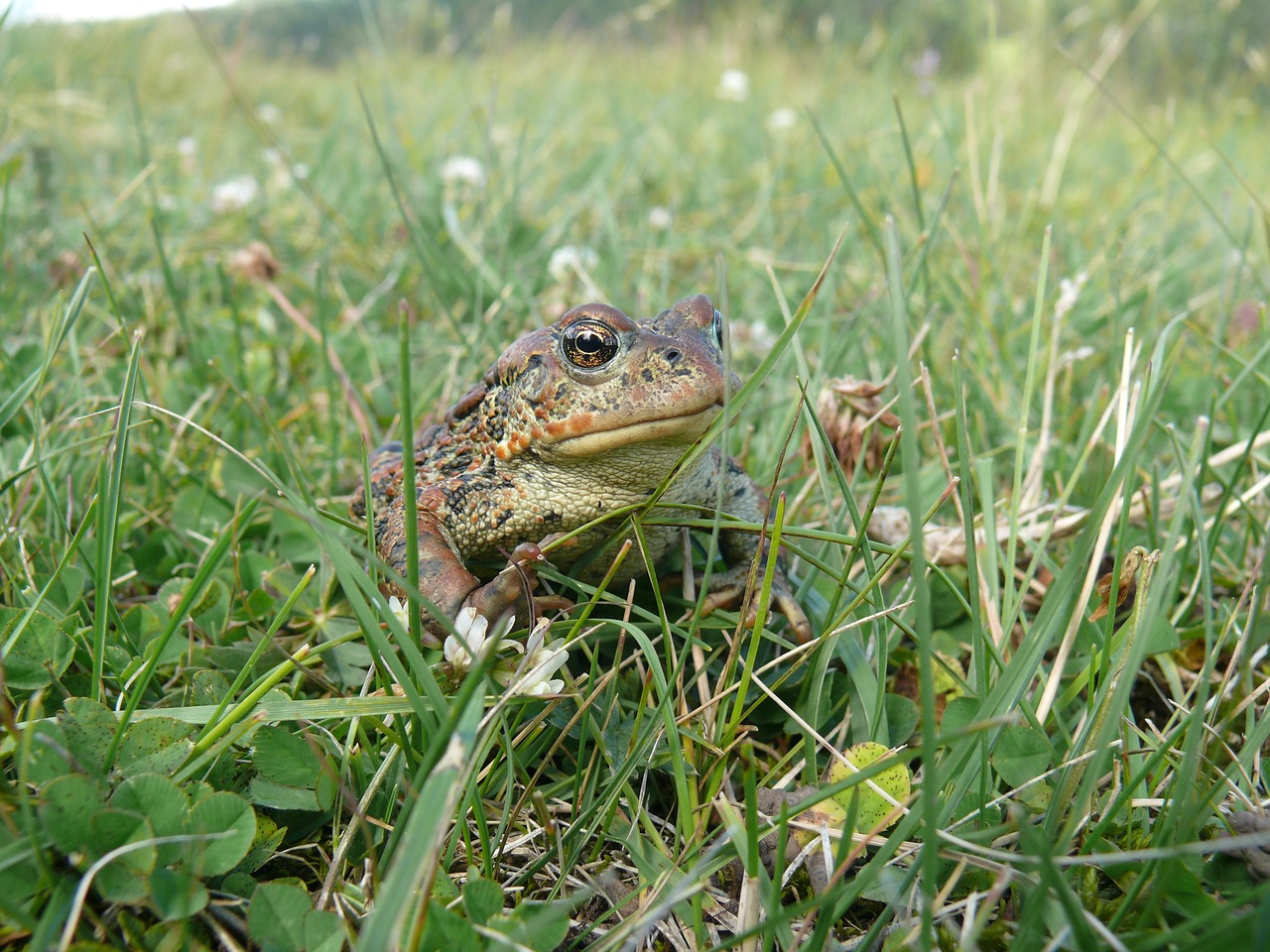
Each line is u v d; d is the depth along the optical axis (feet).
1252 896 0.33
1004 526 0.62
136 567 0.61
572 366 0.47
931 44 2.64
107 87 2.13
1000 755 0.44
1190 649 0.56
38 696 0.38
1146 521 0.62
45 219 1.21
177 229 1.24
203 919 0.36
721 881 0.42
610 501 0.50
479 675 0.33
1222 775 0.41
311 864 0.41
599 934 0.39
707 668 0.52
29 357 0.79
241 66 2.60
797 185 1.52
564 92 1.79
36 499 0.59
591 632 0.45
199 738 0.41
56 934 0.34
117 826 0.35
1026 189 1.45
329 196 1.39
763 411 0.77
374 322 1.06
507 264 1.07
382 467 0.60
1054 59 2.15
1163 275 1.06
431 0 2.66
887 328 0.88
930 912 0.32
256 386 0.86
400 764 0.41
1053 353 0.72
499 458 0.51
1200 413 0.84
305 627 0.56
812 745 0.45
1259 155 1.94
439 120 1.96
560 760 0.48
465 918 0.35
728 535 0.54
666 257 1.00
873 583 0.44
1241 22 2.14
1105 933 0.33
